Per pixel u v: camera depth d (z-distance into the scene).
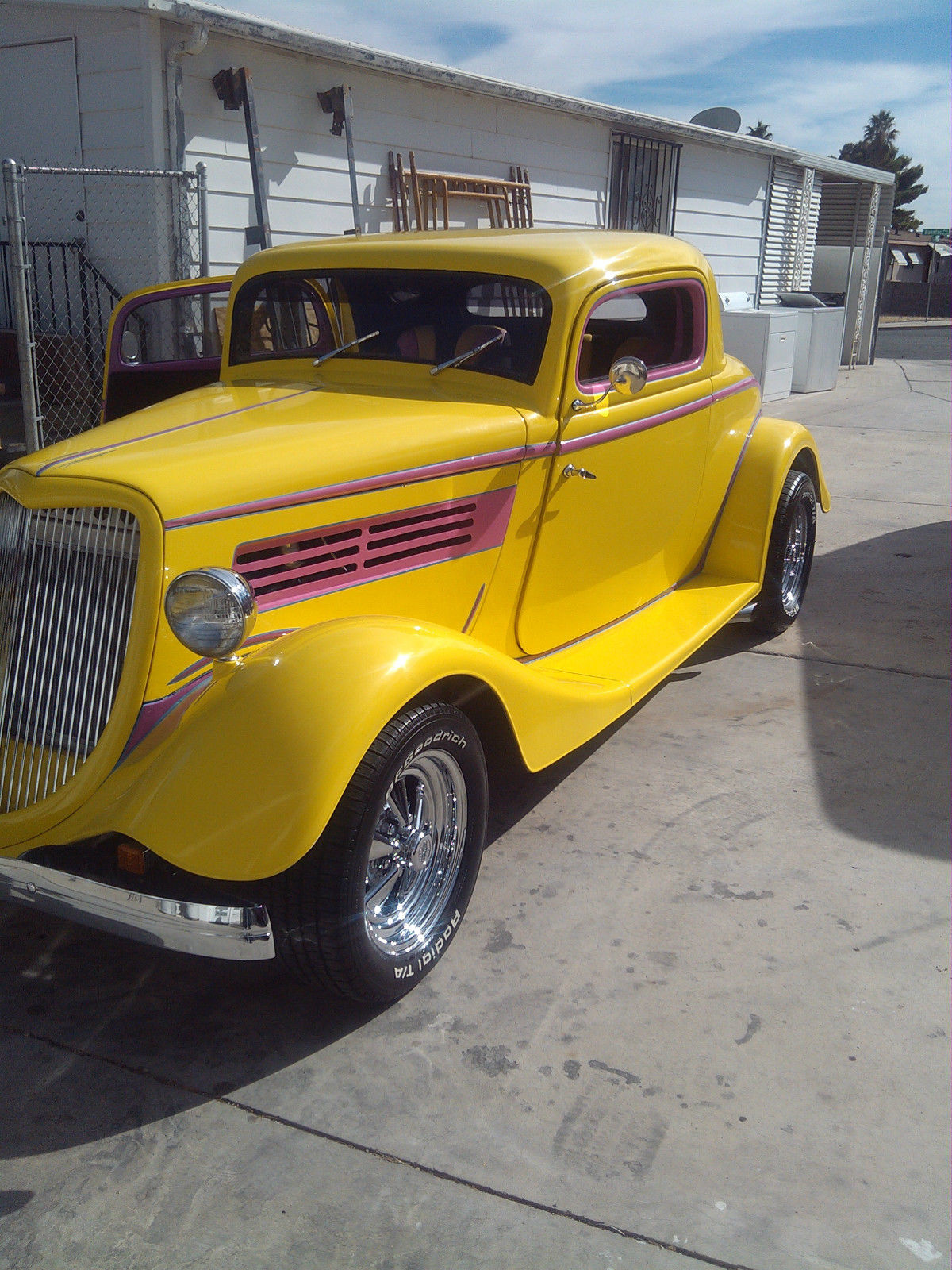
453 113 9.30
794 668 4.87
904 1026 2.54
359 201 8.59
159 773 2.28
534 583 3.58
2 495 2.63
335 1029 2.58
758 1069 2.41
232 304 4.01
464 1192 2.10
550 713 3.04
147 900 2.23
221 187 7.47
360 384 3.61
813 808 3.58
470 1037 2.53
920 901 3.04
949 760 3.93
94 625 2.44
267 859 2.18
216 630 2.27
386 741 2.38
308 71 7.90
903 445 10.62
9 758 2.56
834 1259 1.95
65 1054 2.50
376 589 2.93
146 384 4.78
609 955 2.82
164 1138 2.24
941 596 5.91
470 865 2.84
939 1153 2.18
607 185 11.55
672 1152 2.19
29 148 7.48
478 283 3.47
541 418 3.36
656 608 4.46
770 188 15.19
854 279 18.81
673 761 3.94
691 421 4.29
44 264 7.70
